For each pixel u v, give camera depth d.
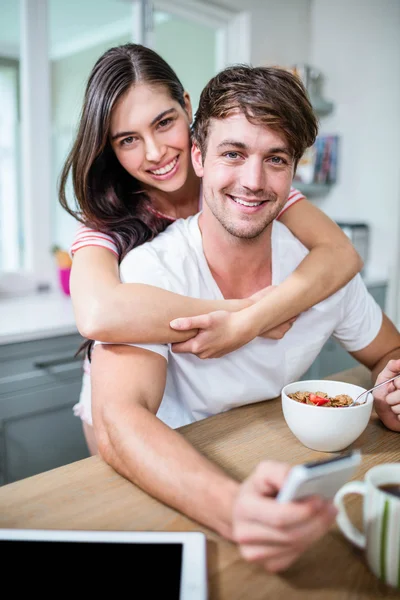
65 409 1.84
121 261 1.08
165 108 1.14
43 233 2.36
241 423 0.90
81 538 0.55
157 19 3.01
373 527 0.51
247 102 0.83
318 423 0.75
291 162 0.91
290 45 3.10
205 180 0.94
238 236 0.94
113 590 0.48
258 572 0.54
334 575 0.54
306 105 0.89
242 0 2.77
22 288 2.32
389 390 0.86
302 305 0.99
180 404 1.05
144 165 1.19
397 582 0.50
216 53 2.90
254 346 1.02
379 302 2.94
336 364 2.73
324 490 0.51
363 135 3.01
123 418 0.74
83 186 1.19
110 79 1.12
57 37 3.88
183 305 0.89
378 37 2.89
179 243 1.02
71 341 1.82
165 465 0.65
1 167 2.40
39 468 1.80
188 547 0.54
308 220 1.15
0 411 1.67
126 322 0.84
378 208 2.99
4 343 1.64
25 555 0.53
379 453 0.79
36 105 2.25
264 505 0.48
